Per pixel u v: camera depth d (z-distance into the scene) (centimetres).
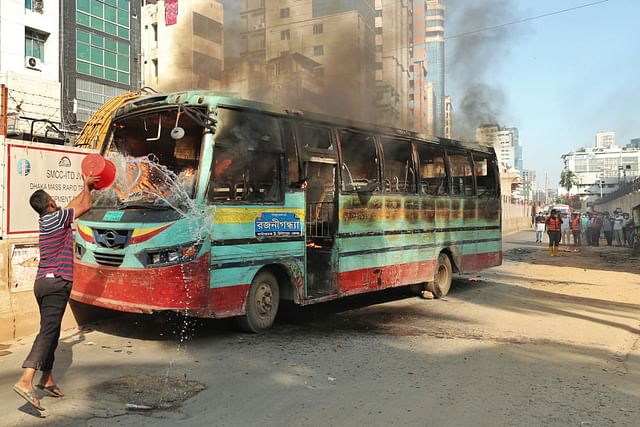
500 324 755
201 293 563
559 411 421
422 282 937
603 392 471
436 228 970
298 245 691
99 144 701
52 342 408
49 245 415
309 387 467
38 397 414
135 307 553
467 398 448
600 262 1662
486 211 1134
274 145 662
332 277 743
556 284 1177
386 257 838
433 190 971
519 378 507
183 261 550
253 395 443
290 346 603
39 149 643
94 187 457
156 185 601
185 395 439
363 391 461
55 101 2589
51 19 2892
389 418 401
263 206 639
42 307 408
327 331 686
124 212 584
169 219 554
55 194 660
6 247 595
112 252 572
